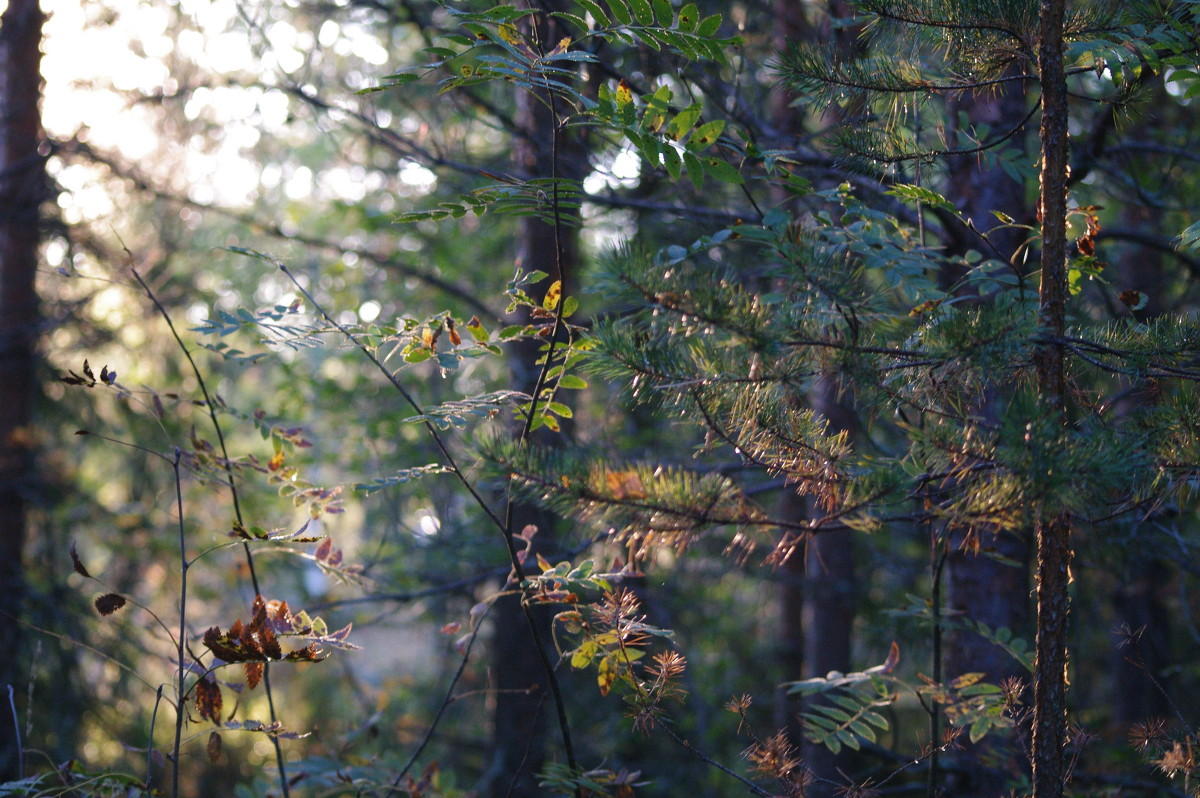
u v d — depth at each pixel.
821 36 4.15
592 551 4.97
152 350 8.18
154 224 7.95
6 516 7.32
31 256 7.46
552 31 4.05
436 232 8.57
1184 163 5.19
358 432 7.45
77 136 6.89
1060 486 1.60
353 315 8.09
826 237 2.90
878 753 4.66
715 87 4.36
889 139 2.31
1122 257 6.63
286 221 9.88
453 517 7.12
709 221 4.29
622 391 2.05
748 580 8.71
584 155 4.66
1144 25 2.27
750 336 1.77
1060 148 2.05
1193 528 5.52
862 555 7.64
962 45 2.18
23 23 7.20
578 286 6.09
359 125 6.04
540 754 6.33
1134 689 7.48
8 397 7.43
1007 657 3.81
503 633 6.43
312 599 7.30
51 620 7.25
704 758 2.58
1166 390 2.12
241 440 10.63
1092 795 3.49
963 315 1.85
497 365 7.96
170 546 8.38
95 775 2.69
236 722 2.54
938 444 1.89
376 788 3.14
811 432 2.06
